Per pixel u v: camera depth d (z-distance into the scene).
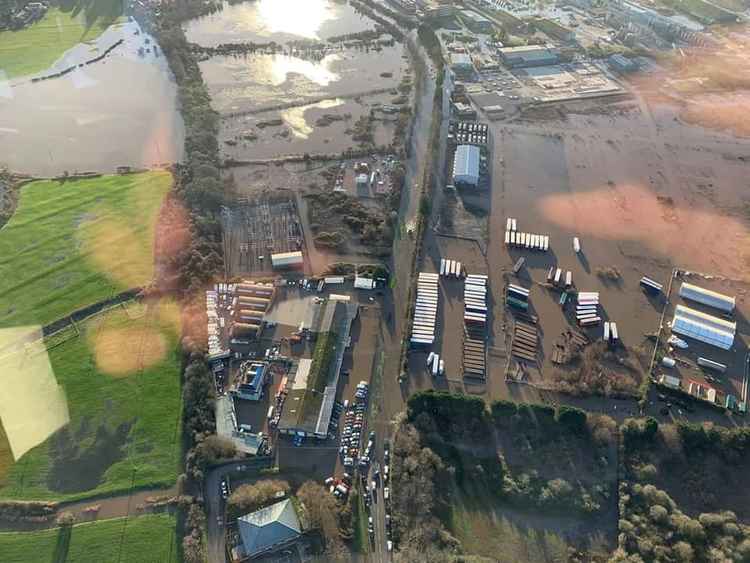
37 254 161.62
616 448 117.69
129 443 118.62
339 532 104.69
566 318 145.00
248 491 107.38
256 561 100.88
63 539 104.12
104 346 137.50
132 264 158.38
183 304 147.50
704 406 126.19
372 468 115.06
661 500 108.12
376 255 162.12
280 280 154.00
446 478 113.75
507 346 138.12
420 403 122.25
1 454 116.50
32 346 137.38
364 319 144.88
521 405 122.81
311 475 113.56
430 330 140.12
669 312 146.88
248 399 126.00
